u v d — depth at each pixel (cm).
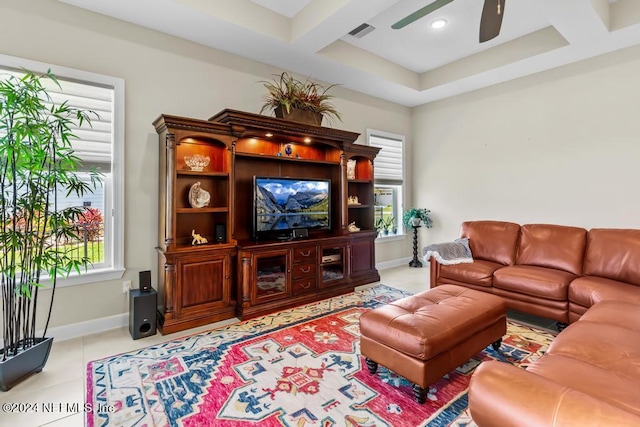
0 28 241
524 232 357
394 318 197
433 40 386
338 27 306
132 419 169
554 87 404
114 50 287
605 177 366
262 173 383
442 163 532
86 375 211
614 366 135
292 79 375
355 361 229
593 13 281
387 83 453
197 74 335
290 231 380
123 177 292
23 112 197
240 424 165
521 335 272
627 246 281
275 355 237
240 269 316
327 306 348
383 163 537
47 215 216
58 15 262
